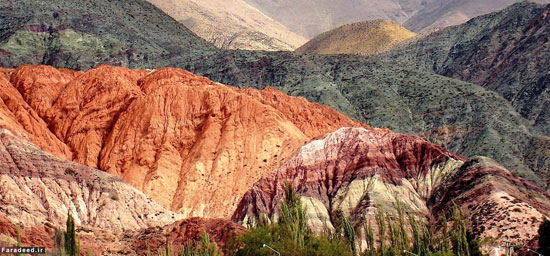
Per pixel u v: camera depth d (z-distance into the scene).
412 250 136.38
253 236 132.62
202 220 155.25
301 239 133.00
